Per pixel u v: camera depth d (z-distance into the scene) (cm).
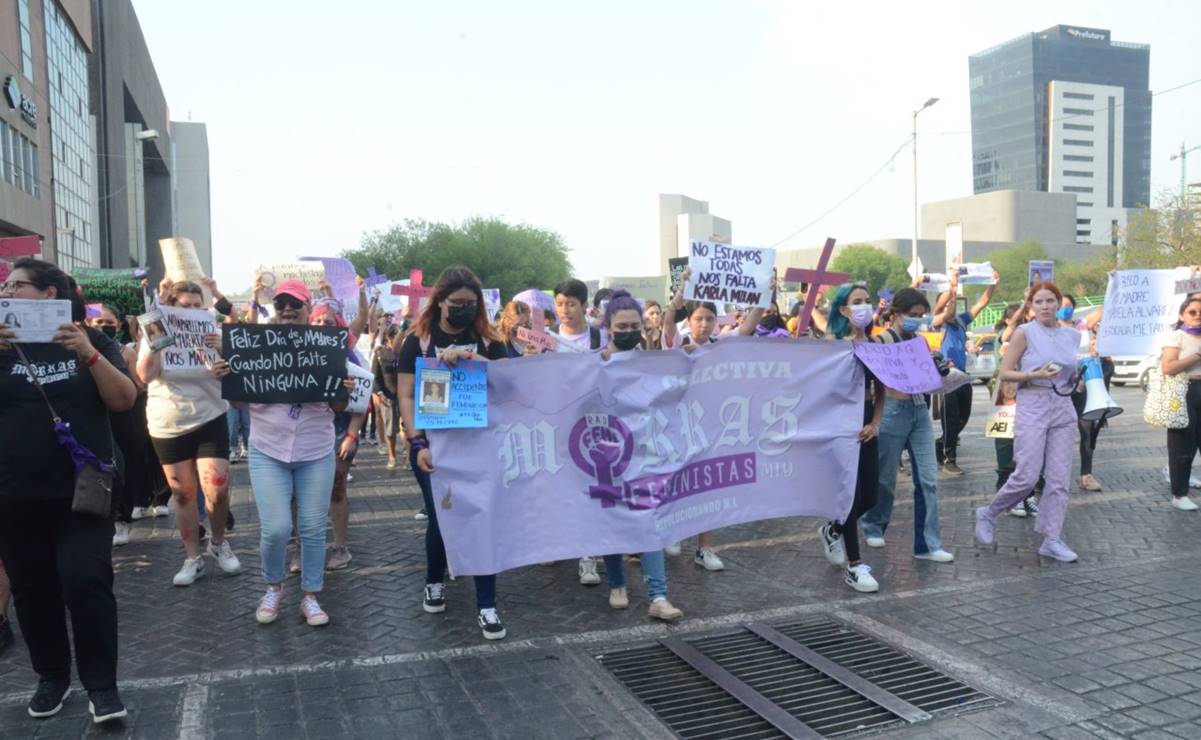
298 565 601
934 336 1029
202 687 407
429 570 512
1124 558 610
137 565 627
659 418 510
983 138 18238
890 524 724
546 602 538
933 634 468
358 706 386
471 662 437
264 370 479
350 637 474
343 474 598
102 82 4841
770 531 715
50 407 361
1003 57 17650
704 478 531
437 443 462
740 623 492
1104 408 761
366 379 580
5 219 2945
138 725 368
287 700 393
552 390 485
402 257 6762
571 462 490
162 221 7619
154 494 663
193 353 562
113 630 370
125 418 418
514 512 480
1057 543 608
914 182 3491
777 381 552
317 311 604
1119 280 794
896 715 375
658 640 467
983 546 651
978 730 360
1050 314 598
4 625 463
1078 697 388
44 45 3562
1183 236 4119
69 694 400
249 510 820
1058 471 606
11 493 356
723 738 362
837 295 605
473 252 6731
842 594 542
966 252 10706
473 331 486
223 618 508
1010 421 765
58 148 3788
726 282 575
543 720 373
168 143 7638
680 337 643
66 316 353
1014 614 496
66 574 357
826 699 397
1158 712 371
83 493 354
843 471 555
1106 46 17488
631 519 495
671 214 7362
